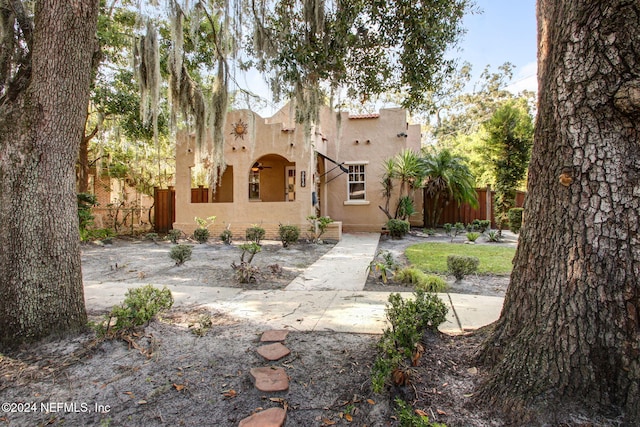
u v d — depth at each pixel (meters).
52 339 3.41
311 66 5.07
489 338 2.72
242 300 5.11
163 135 14.19
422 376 2.58
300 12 5.18
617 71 1.98
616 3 1.95
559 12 2.23
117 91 12.40
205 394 2.59
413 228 15.60
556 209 2.23
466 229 14.30
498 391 2.26
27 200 3.38
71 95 3.53
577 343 2.07
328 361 3.04
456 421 2.13
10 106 3.43
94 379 2.81
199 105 8.62
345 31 4.63
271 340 3.50
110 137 15.08
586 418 1.94
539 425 2.00
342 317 4.25
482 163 17.31
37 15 3.39
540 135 2.38
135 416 2.35
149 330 3.68
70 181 3.65
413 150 16.39
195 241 12.35
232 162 13.02
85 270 7.55
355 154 14.80
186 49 10.95
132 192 20.06
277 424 2.17
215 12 7.71
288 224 12.51
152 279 6.63
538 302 2.30
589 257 2.07
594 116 2.07
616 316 1.99
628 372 1.93
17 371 2.92
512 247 10.09
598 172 2.06
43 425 2.27
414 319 2.98
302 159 12.38
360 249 10.10
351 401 2.43
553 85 2.25
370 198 14.66
